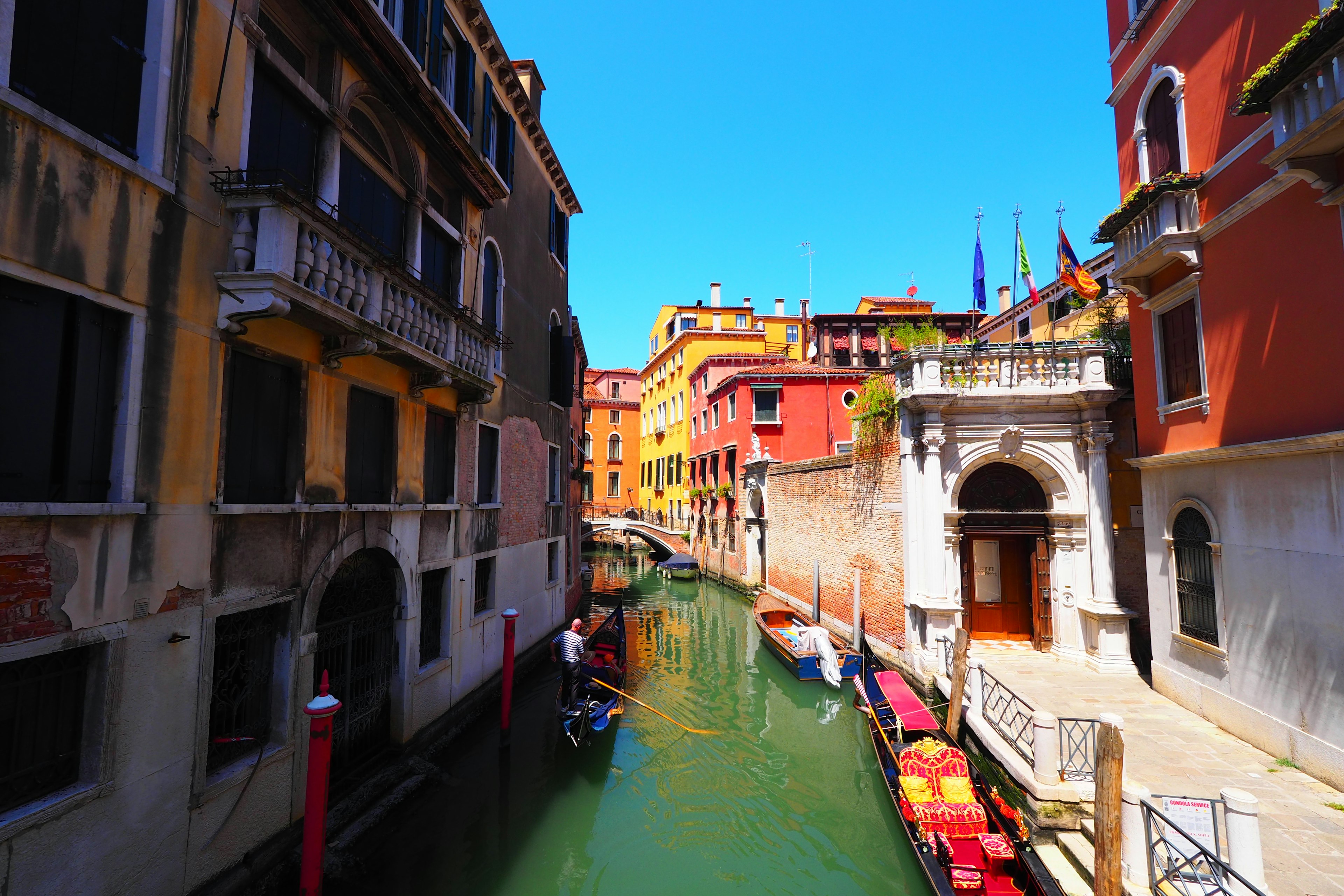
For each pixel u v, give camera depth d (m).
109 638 3.82
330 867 5.38
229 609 4.74
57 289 3.63
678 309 35.12
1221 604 7.23
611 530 35.47
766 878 5.93
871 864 6.14
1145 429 8.67
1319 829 5.11
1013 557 11.43
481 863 5.96
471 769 7.78
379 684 7.06
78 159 3.72
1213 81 7.15
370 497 6.78
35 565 3.43
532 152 12.75
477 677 9.44
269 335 5.16
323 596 5.84
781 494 18.88
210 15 4.67
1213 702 7.41
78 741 3.75
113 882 3.83
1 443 3.43
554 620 13.95
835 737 9.37
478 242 9.62
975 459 10.66
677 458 33.22
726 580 24.00
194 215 4.49
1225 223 6.95
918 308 27.86
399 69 6.58
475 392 8.77
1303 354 6.00
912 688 10.52
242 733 5.07
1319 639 5.90
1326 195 5.56
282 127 5.48
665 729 9.59
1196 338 7.64
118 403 3.99
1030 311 18.23
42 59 3.66
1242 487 6.87
